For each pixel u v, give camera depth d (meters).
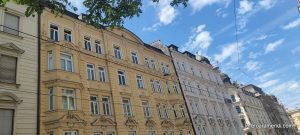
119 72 24.86
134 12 8.91
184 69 37.31
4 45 16.08
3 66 15.87
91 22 8.90
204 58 46.12
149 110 25.94
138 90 25.72
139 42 29.86
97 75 22.22
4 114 14.96
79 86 19.14
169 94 30.64
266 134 60.28
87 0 8.68
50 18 20.25
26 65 17.00
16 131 14.97
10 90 15.54
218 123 37.72
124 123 22.06
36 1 7.98
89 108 19.80
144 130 23.78
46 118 16.67
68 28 21.56
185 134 28.81
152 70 29.78
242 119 55.44
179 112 30.02
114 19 8.91
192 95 34.88
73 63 20.06
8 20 17.23
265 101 73.31
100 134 19.89
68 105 18.09
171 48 36.66
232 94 57.34
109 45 25.05
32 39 18.12
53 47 19.00
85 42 22.89
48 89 17.64
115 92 22.81
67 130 17.08
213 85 43.22
